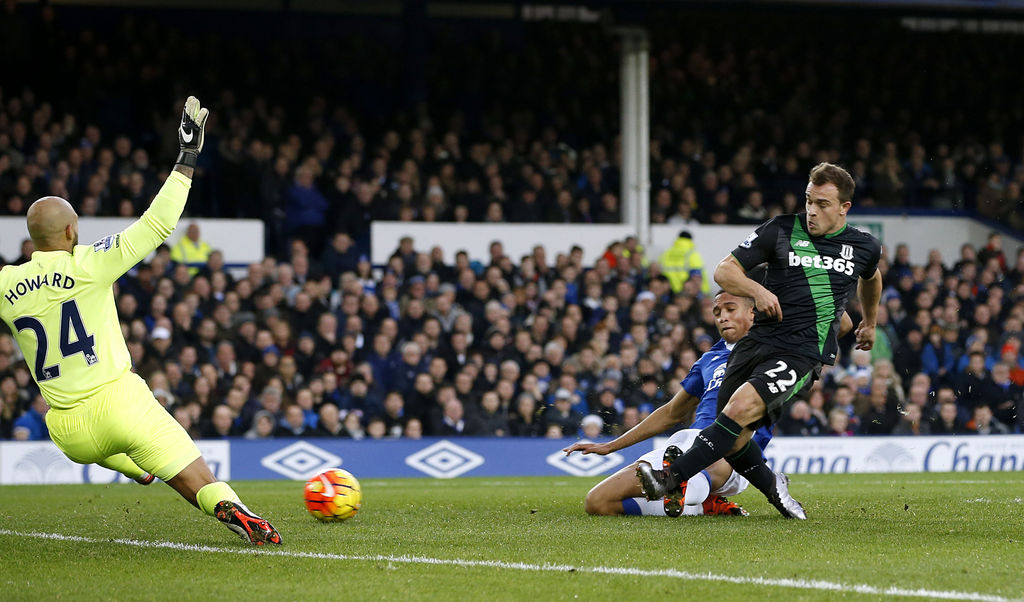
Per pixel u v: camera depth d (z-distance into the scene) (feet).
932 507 23.35
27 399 43.16
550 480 41.01
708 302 54.44
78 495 31.01
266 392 44.29
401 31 73.31
